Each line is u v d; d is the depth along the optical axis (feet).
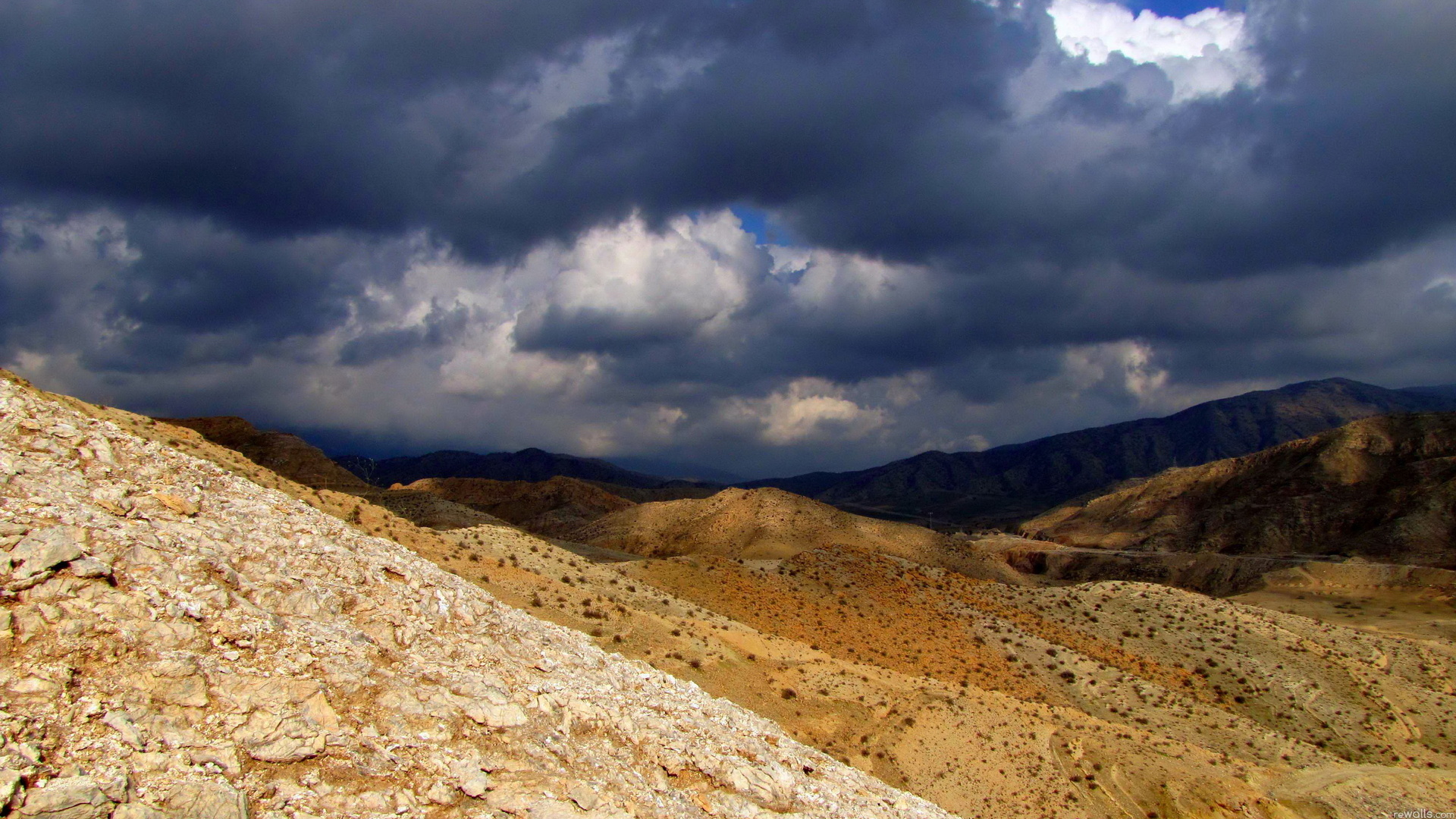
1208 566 568.41
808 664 149.38
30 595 32.48
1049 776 129.18
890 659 204.33
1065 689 210.79
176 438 134.00
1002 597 298.35
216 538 44.88
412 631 48.88
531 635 60.49
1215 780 136.15
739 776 50.31
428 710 40.14
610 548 458.91
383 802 33.01
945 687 157.38
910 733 133.18
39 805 24.90
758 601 231.71
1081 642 263.70
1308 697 238.68
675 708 59.57
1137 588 312.91
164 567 38.60
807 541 397.60
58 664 30.45
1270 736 186.09
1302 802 135.13
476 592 62.39
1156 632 276.41
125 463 47.55
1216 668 254.68
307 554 49.62
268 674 36.14
